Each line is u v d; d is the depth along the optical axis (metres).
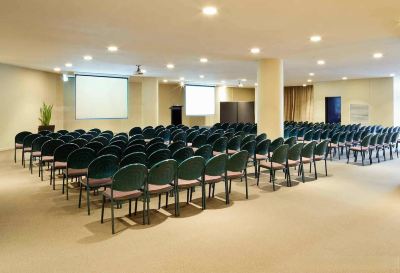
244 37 5.83
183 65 9.91
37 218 4.30
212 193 5.49
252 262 3.07
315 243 3.50
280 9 4.16
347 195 5.44
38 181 6.33
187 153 5.36
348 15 4.42
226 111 18.59
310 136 9.26
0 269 2.93
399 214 4.45
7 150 10.38
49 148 6.34
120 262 3.08
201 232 3.83
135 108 16.86
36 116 11.73
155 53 7.68
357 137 9.57
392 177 6.88
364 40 6.05
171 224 4.09
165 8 4.15
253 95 20.98
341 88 15.79
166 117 18.38
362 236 3.69
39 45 6.73
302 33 5.51
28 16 4.55
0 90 10.09
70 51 7.47
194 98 16.69
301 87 18.91
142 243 3.51
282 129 8.48
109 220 4.23
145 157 4.78
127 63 9.57
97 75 12.70
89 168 4.36
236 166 5.01
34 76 11.56
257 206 4.84
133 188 3.94
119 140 6.85
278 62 8.31
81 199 5.15
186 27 5.11
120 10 4.26
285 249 3.36
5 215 4.41
